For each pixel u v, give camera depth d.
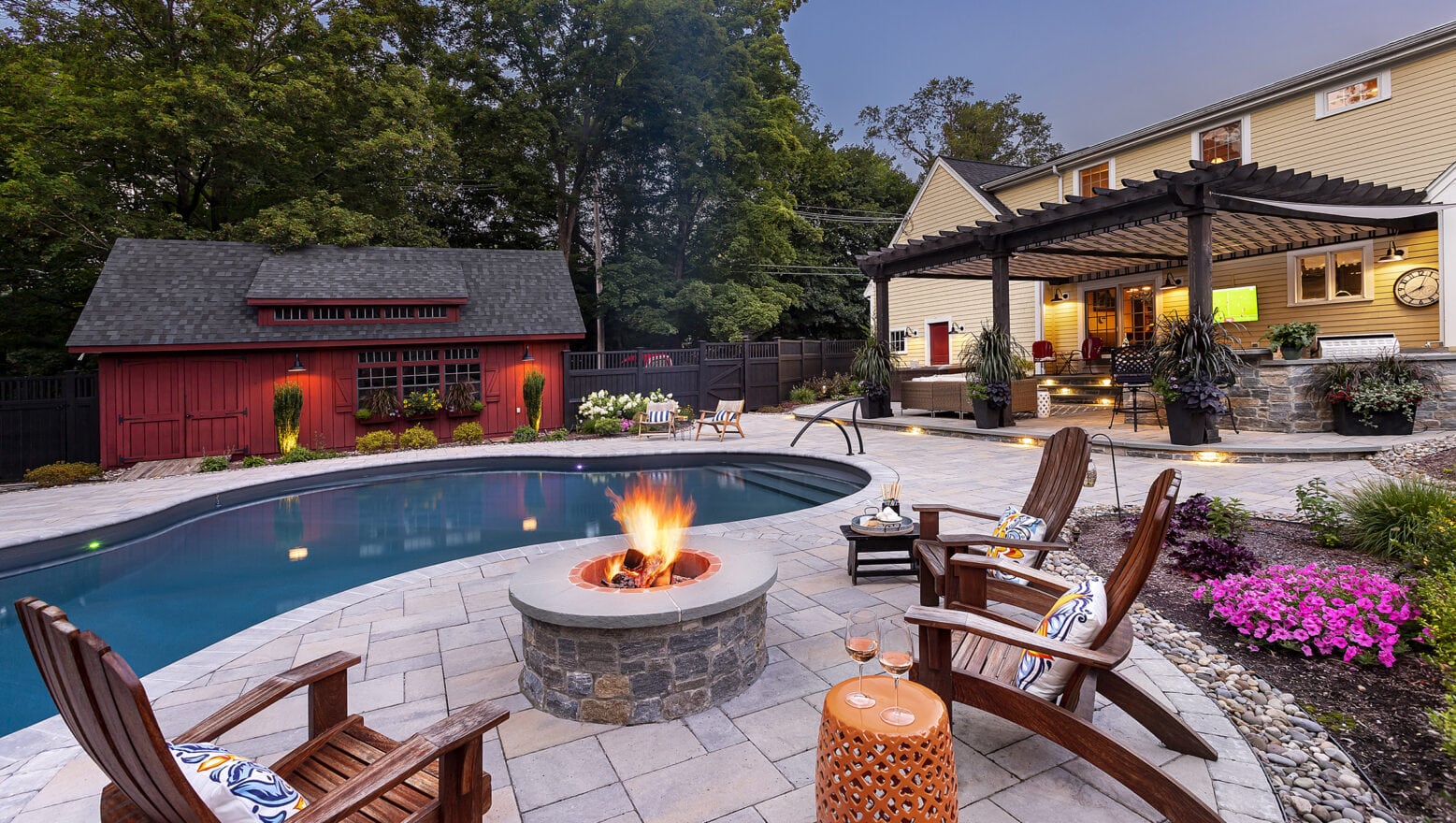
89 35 14.20
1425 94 10.65
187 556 6.66
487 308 14.82
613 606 2.75
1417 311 10.86
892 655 1.83
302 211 14.48
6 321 15.77
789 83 22.00
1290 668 3.06
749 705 2.88
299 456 11.66
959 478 7.91
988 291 17.53
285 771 1.86
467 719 1.62
